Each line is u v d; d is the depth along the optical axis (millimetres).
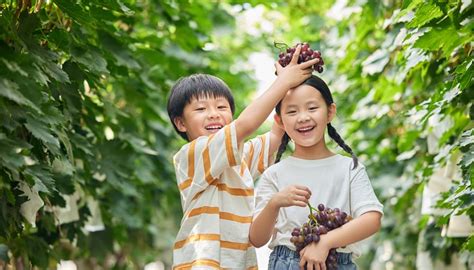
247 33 8781
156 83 5727
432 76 4516
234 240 3420
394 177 6180
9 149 3119
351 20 5934
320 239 3137
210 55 6805
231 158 3340
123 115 4875
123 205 5535
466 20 3529
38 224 4512
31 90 3227
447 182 4398
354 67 5691
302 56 3350
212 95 3600
